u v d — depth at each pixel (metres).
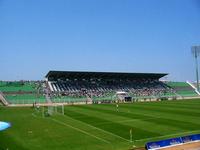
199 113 62.12
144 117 55.91
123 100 108.19
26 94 106.31
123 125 46.38
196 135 34.16
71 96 110.56
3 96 101.56
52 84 119.75
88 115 60.66
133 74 125.50
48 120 53.19
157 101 104.50
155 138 36.56
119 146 32.41
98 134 39.22
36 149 31.48
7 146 32.97
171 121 50.25
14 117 58.06
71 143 34.06
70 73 114.00
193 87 145.62
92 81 128.75
